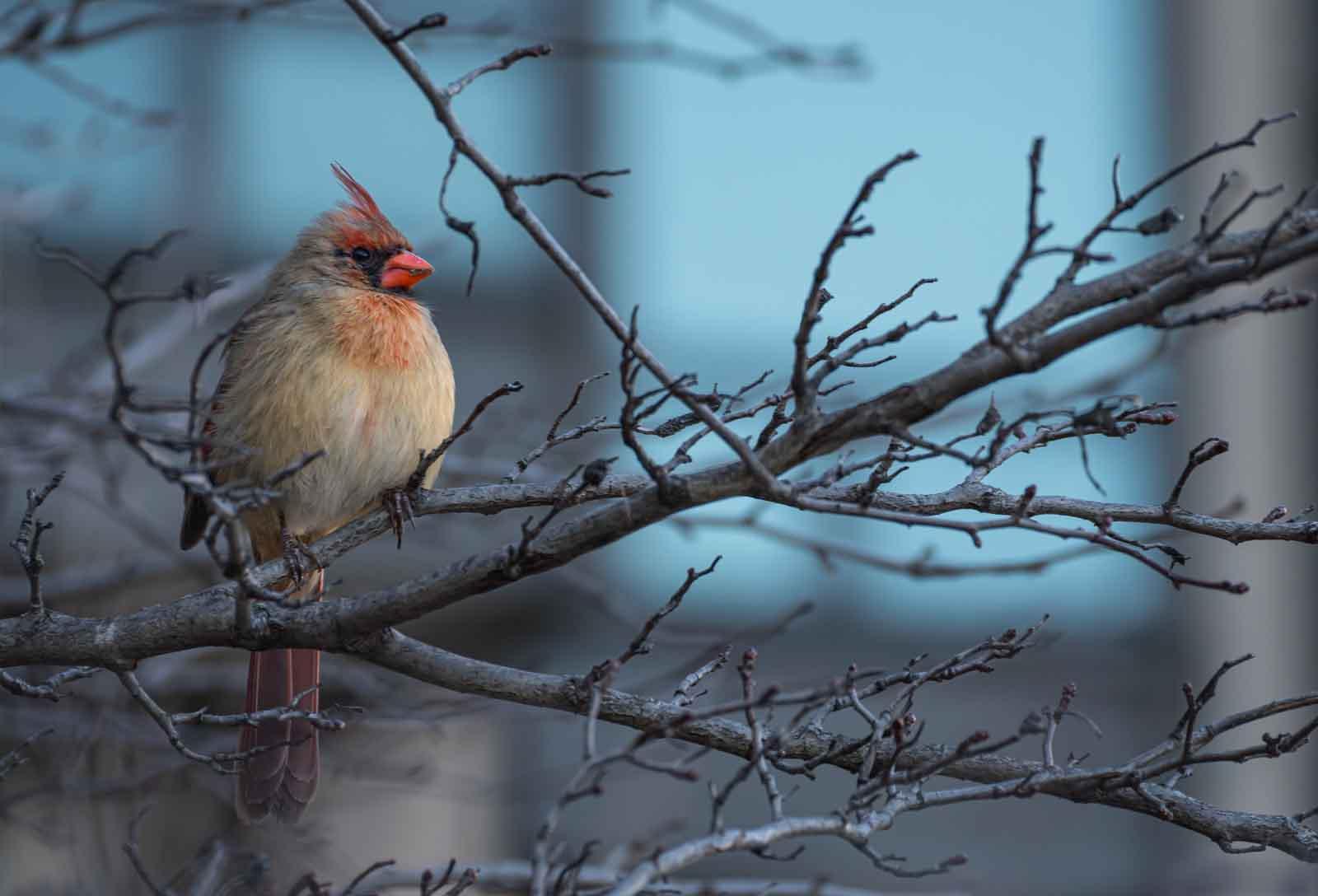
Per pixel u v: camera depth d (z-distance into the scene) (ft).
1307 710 46.60
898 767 19.33
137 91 49.90
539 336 51.37
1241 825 17.85
